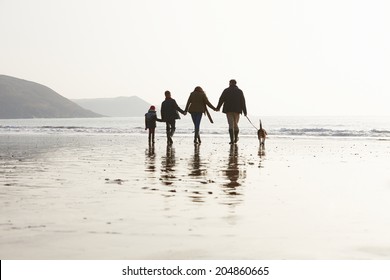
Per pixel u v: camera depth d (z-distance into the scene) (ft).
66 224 21.57
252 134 156.15
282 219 23.07
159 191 32.14
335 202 28.09
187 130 195.62
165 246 17.94
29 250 17.29
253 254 17.03
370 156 66.64
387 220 22.99
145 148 82.53
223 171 45.14
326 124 456.04
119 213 24.34
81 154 67.82
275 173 43.68
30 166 49.96
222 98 93.25
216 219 22.95
